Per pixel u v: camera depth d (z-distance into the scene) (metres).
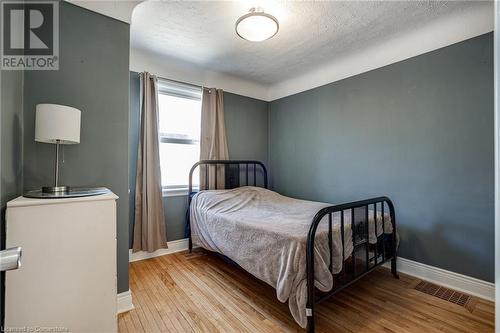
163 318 1.60
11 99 1.20
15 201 1.02
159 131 2.80
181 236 2.99
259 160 3.82
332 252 1.55
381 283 2.09
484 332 1.46
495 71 0.56
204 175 3.14
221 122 3.29
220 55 2.68
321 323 1.54
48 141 1.34
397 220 2.39
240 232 1.93
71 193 1.24
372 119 2.59
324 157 3.09
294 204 2.68
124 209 1.72
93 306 1.14
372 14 1.92
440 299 1.84
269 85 3.71
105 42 1.66
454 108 2.03
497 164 0.56
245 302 1.80
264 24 1.80
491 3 1.80
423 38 2.18
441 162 2.11
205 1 1.78
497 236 0.58
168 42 2.40
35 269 1.02
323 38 2.29
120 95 1.72
